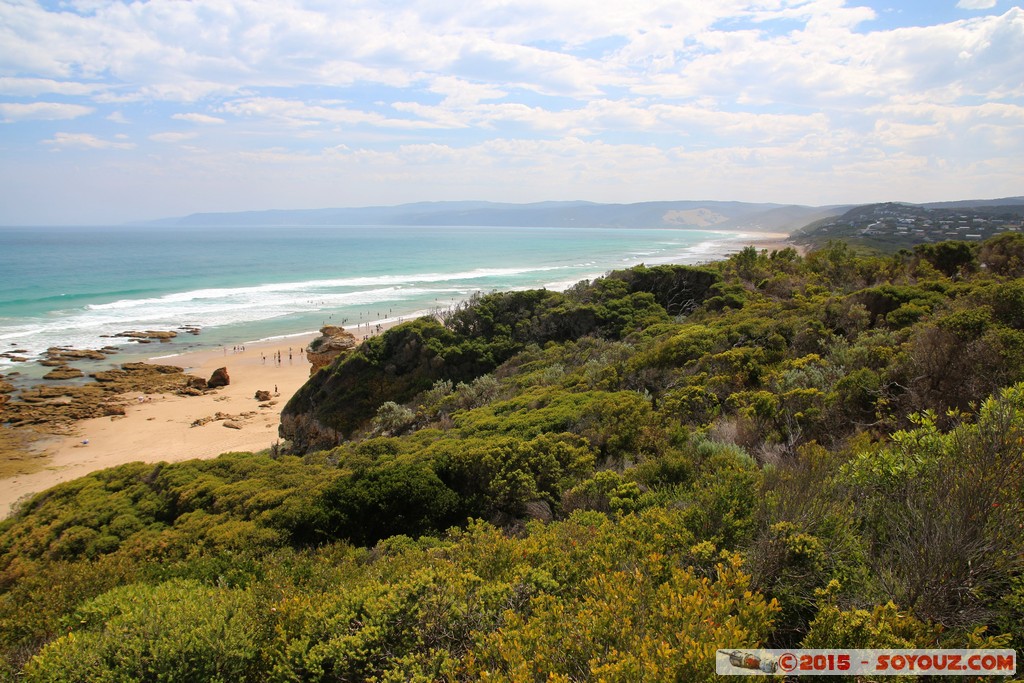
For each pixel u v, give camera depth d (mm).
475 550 7680
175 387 43656
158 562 11055
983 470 5367
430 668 5398
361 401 31500
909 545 5316
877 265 36469
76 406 38594
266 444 33250
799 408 12664
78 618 7199
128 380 44500
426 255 167625
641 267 42188
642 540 6688
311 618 6246
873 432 10828
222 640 5941
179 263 132875
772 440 11859
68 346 53500
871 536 6023
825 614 4480
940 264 34562
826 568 5492
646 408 15484
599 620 4891
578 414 16547
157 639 5926
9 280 93875
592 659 4359
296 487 14664
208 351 53781
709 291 37625
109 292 82250
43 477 28625
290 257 156250
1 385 41438
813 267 44719
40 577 9914
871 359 14734
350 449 20078
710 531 6703
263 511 12961
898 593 4988
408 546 10461
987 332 11156
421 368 32562
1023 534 4844
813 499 6469
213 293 84688
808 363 16906
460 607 6016
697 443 12258
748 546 6102
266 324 64688
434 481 12742
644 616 4941
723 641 4137
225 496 14727
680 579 5160
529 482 12344
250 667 6043
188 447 32688
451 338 33875
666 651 4094
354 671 5551
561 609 5512
